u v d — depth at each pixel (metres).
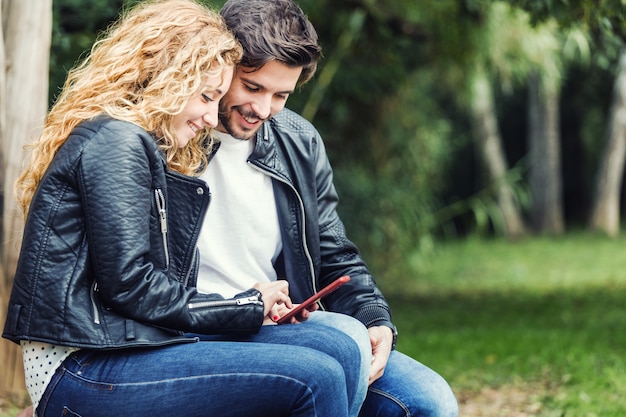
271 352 3.04
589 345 8.93
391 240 16.31
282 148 3.67
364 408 3.56
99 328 2.99
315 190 3.72
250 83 3.35
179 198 3.22
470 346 9.25
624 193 30.09
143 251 3.02
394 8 12.96
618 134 26.39
